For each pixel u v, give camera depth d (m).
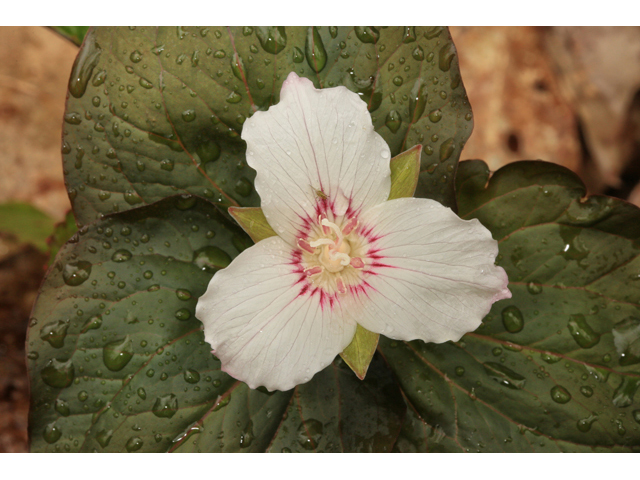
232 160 0.20
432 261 0.17
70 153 0.20
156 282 0.20
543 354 0.20
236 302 0.17
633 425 0.20
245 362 0.18
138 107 0.20
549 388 0.20
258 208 0.18
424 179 0.20
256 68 0.20
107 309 0.19
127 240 0.20
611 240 0.20
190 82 0.20
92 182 0.20
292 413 0.20
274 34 0.20
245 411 0.20
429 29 0.20
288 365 0.18
